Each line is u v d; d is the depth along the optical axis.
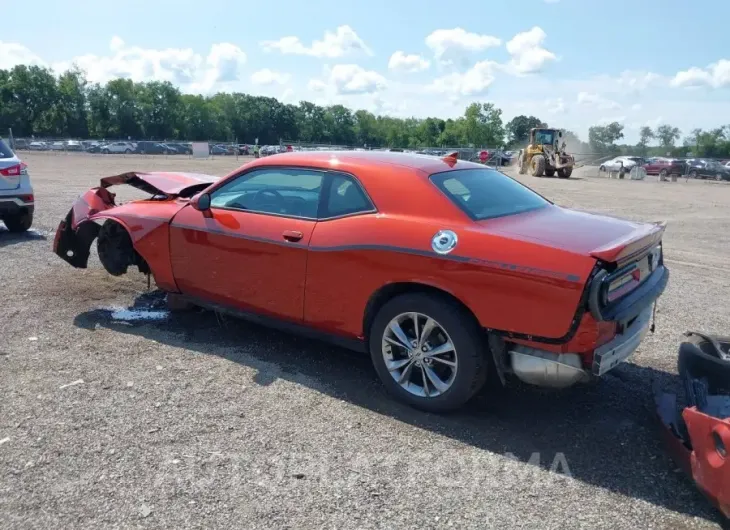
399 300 3.79
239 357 4.65
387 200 3.97
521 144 96.19
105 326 5.25
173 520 2.74
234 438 3.45
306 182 4.37
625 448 3.46
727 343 3.73
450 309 3.60
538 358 3.41
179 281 5.04
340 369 4.49
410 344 3.84
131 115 109.69
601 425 3.73
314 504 2.88
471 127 102.44
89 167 29.95
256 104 133.62
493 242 3.49
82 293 6.19
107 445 3.34
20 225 9.36
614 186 27.05
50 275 6.86
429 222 3.77
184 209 4.98
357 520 2.77
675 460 3.20
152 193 6.30
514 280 3.35
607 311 3.26
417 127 125.75
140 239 5.18
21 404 3.79
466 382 3.61
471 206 3.87
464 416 3.80
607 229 3.77
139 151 59.31
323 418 3.73
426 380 3.81
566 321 3.23
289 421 3.68
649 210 16.39
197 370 4.39
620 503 2.94
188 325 5.33
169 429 3.53
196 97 124.19
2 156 8.98
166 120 115.38
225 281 4.70
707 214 15.77
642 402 4.06
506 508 2.88
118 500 2.87
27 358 4.51
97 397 3.91
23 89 101.12
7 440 3.37
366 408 3.88
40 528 2.67
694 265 8.70
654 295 3.68
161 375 4.28
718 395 3.38
